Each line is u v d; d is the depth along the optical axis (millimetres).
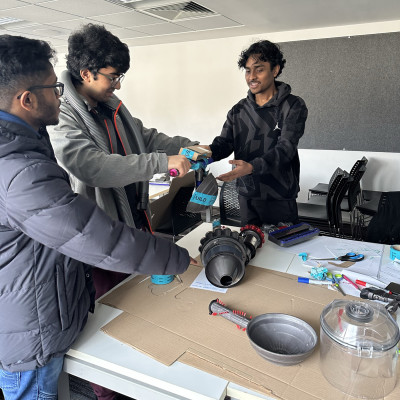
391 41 3637
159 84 5117
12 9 2951
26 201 700
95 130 1281
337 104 4059
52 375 888
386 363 750
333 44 3900
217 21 3500
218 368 786
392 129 3869
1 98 761
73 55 1174
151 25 3625
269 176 1835
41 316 801
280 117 1742
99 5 2854
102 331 941
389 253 1357
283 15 3268
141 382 803
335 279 1157
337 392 708
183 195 2461
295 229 1555
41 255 786
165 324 951
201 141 5102
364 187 4168
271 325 901
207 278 1125
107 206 1352
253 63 1655
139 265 849
